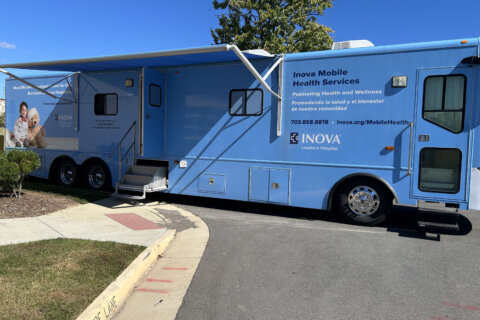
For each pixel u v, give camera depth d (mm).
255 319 3230
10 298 3188
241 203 8195
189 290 3795
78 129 8867
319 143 6434
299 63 6516
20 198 7215
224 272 4258
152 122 7477
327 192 6414
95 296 3320
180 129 7645
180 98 7617
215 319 3229
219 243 5289
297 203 6652
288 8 16578
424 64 5691
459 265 4441
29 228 5438
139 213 6840
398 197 5941
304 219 6746
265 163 6871
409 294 3701
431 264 4473
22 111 9758
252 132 6965
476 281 4000
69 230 5480
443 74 5578
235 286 3889
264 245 5195
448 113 5590
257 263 4531
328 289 3816
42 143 9461
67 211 6695
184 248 5105
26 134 9742
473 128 5469
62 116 9102
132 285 3861
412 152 5812
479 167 5465
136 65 7684
